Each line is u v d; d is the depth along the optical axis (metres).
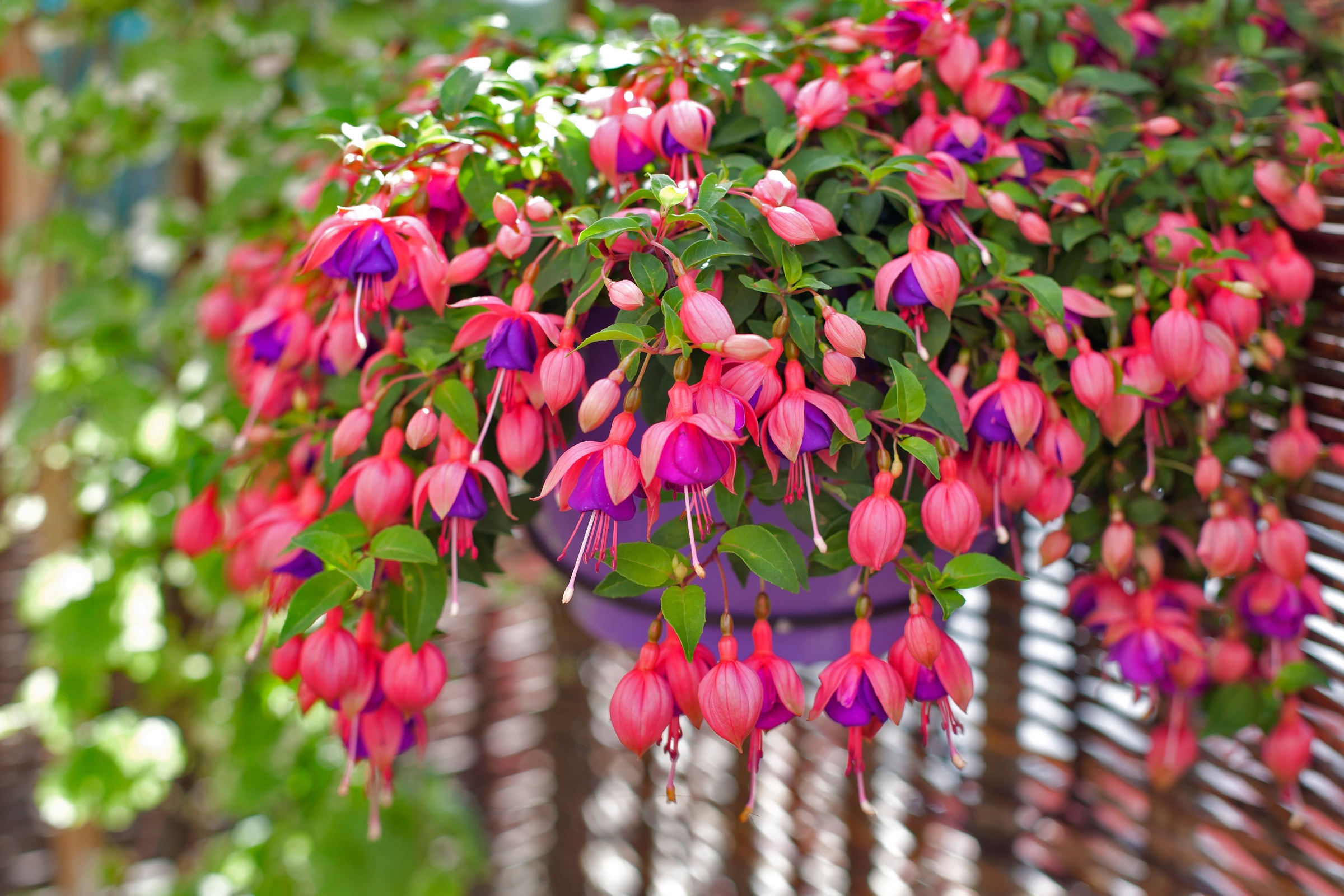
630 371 0.53
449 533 0.58
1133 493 0.64
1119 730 0.77
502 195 0.54
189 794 1.25
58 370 1.06
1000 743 0.85
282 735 1.13
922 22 0.59
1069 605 0.66
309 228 0.63
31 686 1.15
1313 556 0.67
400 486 0.56
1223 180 0.61
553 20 1.22
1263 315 0.62
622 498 0.50
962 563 0.54
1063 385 0.58
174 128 1.08
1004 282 0.56
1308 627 0.67
